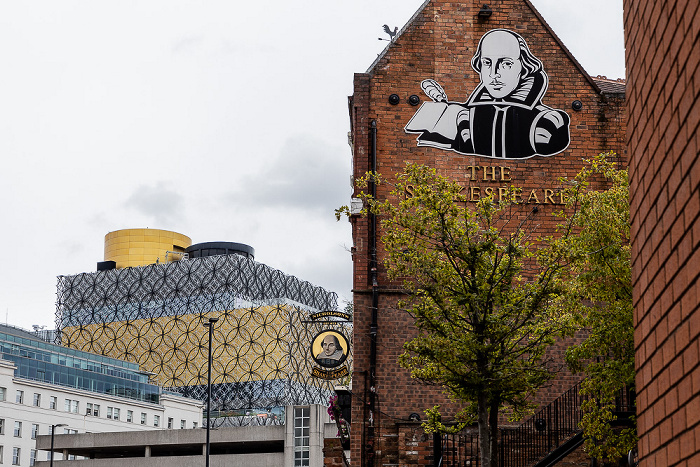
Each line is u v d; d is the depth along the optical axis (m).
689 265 5.78
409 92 30.08
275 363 123.56
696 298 5.63
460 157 29.70
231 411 121.75
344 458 28.75
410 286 22.19
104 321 135.12
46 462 96.25
